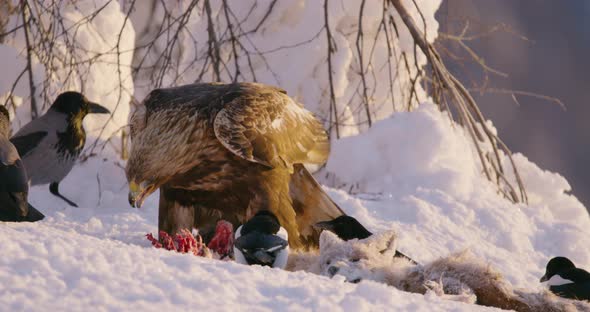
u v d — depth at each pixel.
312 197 10.12
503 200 15.14
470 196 15.16
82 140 13.44
